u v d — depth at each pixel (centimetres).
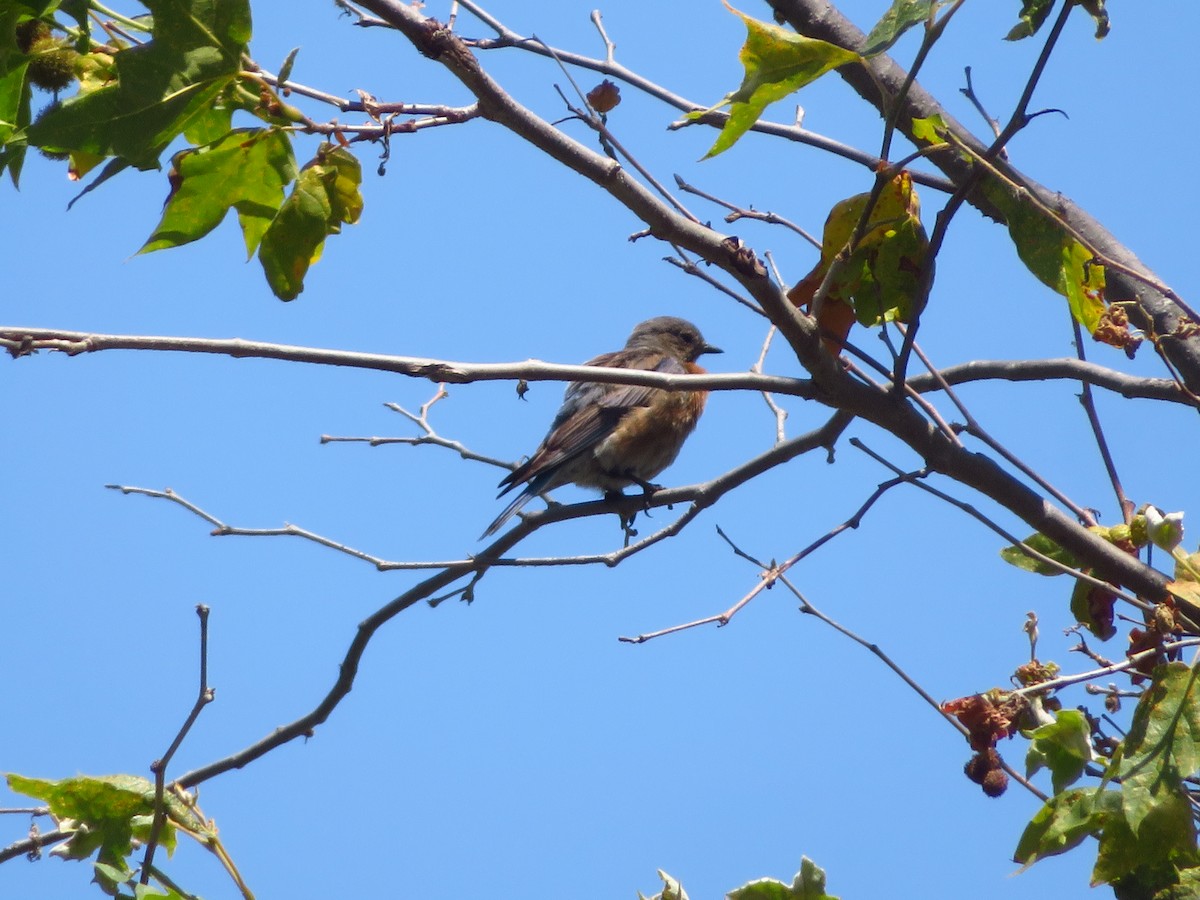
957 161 1177
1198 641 891
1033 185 1223
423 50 927
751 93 891
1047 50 924
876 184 949
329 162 965
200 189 964
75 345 845
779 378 1044
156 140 900
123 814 1046
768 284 993
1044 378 1243
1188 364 1163
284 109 920
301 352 895
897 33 869
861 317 1062
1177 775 838
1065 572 1032
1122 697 987
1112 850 871
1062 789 909
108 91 866
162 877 978
